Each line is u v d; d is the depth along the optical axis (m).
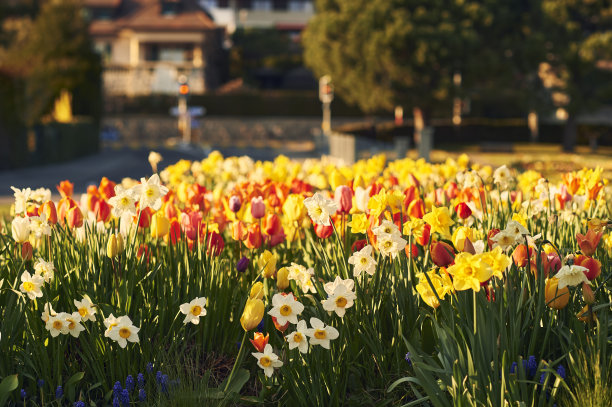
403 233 4.03
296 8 83.19
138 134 56.72
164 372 3.90
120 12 67.25
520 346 3.51
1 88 24.88
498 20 41.34
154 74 62.69
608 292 4.00
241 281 4.70
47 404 3.70
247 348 4.16
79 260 4.32
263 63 71.88
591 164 25.91
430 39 39.34
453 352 3.44
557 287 3.51
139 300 4.18
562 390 3.47
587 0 37.66
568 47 37.31
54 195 17.23
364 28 40.31
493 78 42.91
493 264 3.19
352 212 5.02
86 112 37.97
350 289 3.67
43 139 28.16
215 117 58.09
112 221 5.10
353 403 3.81
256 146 50.66
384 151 26.17
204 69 65.00
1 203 14.48
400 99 41.75
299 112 58.66
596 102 38.47
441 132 48.44
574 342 3.56
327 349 3.68
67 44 35.34
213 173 8.30
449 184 5.84
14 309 3.95
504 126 49.22
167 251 4.65
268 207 5.42
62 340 4.01
